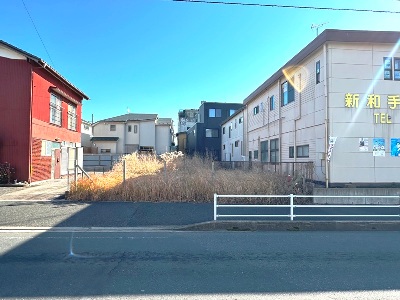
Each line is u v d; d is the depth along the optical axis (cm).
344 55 1219
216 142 4297
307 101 1405
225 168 1647
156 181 1153
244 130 2731
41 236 688
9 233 711
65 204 1030
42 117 1764
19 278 443
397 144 1212
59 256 548
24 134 1612
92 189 1120
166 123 4662
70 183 1277
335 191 1115
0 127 1597
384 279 451
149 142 4478
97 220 838
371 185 1190
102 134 4441
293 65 1513
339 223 812
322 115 1251
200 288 414
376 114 1212
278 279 448
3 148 1591
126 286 418
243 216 867
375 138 1206
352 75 1216
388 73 1227
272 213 922
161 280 441
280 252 591
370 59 1224
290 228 805
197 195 1123
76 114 2447
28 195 1210
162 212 930
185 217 875
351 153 1196
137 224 809
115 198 1108
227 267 500
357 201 1119
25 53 1603
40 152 1731
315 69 1324
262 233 757
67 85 2136
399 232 784
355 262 530
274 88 1897
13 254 557
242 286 421
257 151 2298
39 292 396
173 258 546
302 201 1104
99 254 564
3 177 1554
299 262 529
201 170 1377
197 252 586
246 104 2609
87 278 446
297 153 1532
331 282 438
